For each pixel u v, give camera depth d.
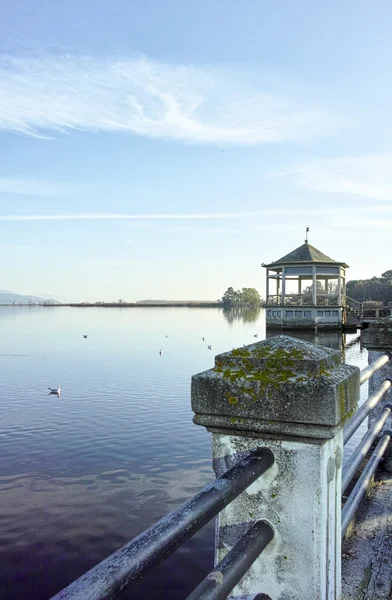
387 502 3.14
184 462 13.29
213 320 114.44
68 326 90.94
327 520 1.81
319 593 1.74
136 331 75.38
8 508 10.45
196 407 1.82
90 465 13.10
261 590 1.81
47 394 23.02
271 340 1.95
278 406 1.69
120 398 21.94
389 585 2.20
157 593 7.40
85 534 9.30
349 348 39.59
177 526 1.20
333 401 1.62
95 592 0.94
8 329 81.56
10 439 15.53
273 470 1.78
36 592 7.53
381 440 3.61
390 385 3.70
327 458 1.78
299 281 53.41
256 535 1.67
